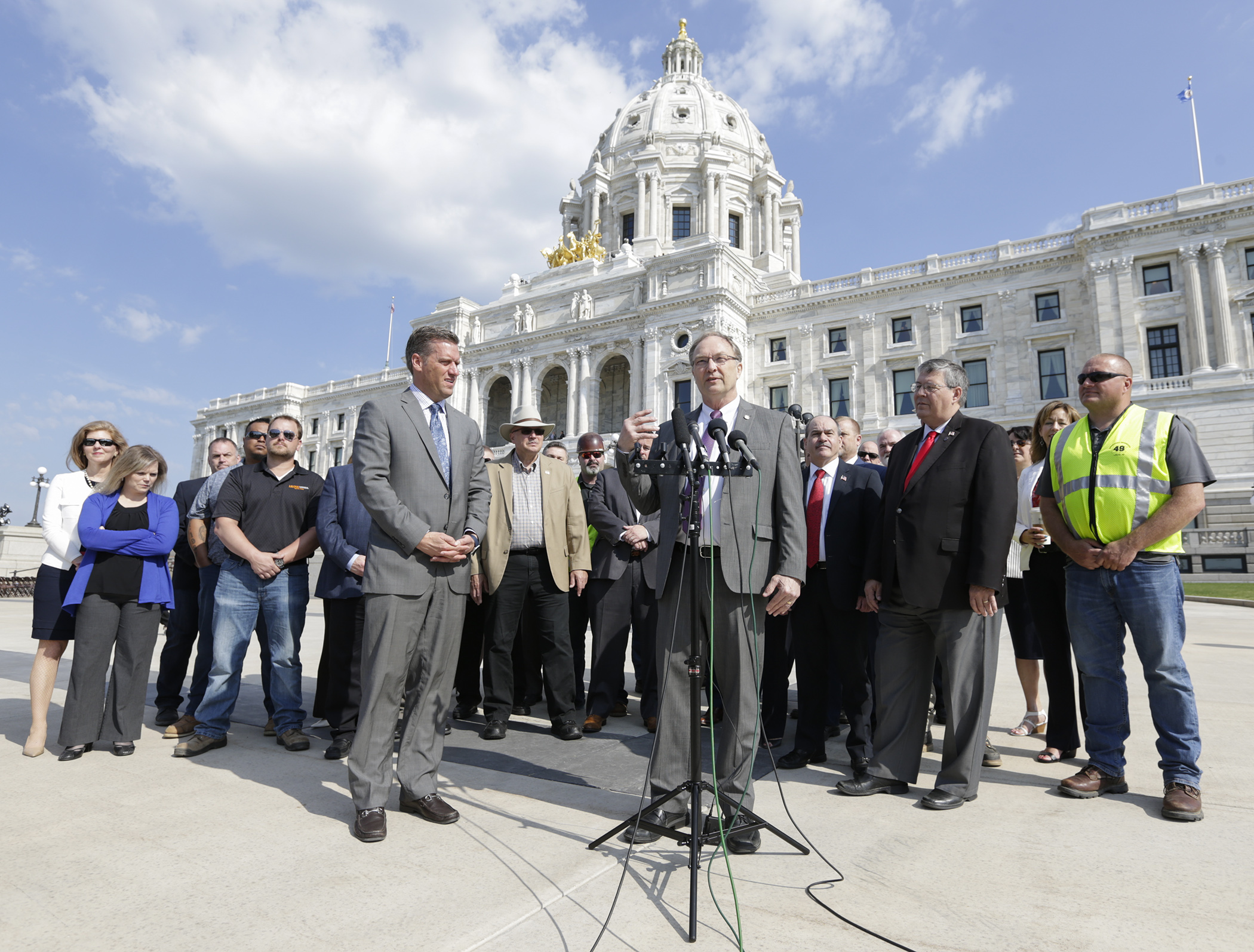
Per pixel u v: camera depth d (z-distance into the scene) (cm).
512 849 373
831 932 283
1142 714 705
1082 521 486
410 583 430
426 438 461
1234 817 421
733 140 7038
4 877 334
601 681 720
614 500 807
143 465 584
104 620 561
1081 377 507
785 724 659
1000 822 420
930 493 489
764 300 4666
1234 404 3188
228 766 539
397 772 430
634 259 5266
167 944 273
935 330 4112
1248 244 3325
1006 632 1728
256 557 592
